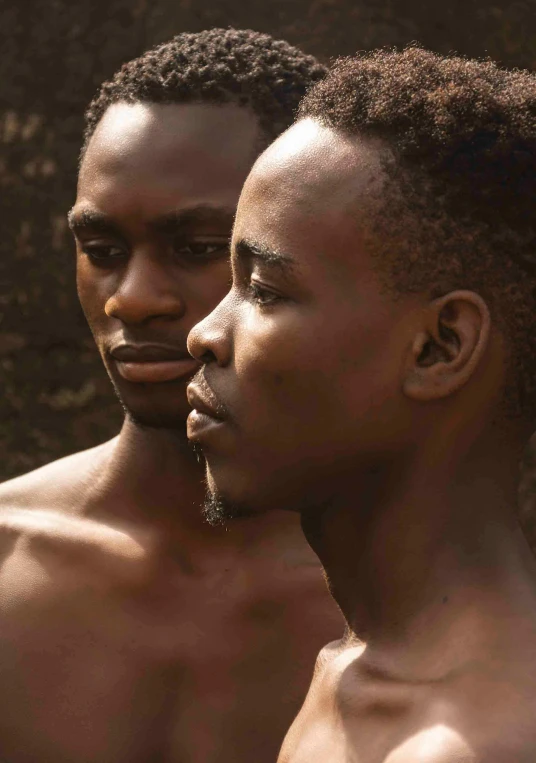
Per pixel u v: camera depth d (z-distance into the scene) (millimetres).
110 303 1682
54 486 2049
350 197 1184
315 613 1891
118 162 1685
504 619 1180
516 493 1271
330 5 4074
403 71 1240
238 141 1706
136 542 1938
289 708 1855
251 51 1786
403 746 1131
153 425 1757
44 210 4430
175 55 1759
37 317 4453
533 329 1206
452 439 1215
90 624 1911
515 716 1095
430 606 1227
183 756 1854
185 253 1680
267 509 1260
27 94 4434
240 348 1230
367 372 1189
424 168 1184
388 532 1243
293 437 1214
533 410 1247
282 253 1193
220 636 1890
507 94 1234
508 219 1188
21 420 4453
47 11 4410
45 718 1883
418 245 1177
